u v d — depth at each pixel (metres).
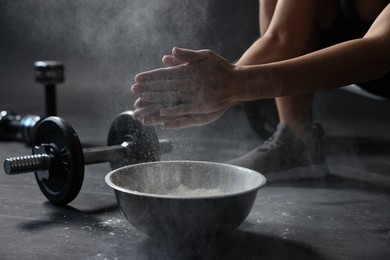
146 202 0.86
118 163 1.32
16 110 2.50
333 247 0.95
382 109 2.73
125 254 0.91
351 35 1.40
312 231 1.04
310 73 0.95
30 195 1.27
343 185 1.40
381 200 1.26
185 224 0.86
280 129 1.43
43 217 1.10
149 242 0.96
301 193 1.31
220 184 1.06
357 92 1.62
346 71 0.96
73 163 1.12
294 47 1.26
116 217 1.11
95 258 0.89
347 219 1.11
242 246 0.95
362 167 1.60
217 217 0.86
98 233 1.01
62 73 1.91
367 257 0.91
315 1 1.29
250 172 1.00
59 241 0.97
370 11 1.31
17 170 1.12
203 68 0.92
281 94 0.95
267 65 0.95
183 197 0.84
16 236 0.99
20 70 2.98
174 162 1.07
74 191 1.13
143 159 1.26
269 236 1.00
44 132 1.19
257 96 0.95
